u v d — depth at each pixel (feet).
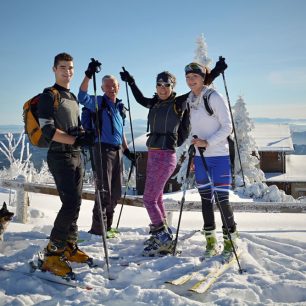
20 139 51.03
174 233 19.39
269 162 108.37
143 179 94.89
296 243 17.29
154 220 15.75
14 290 11.84
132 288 11.14
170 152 15.75
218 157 14.78
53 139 12.14
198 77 14.70
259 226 24.41
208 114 14.65
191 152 14.89
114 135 18.22
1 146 50.55
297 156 126.11
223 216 14.51
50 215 26.84
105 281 12.66
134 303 10.65
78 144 12.42
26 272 12.85
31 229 20.79
